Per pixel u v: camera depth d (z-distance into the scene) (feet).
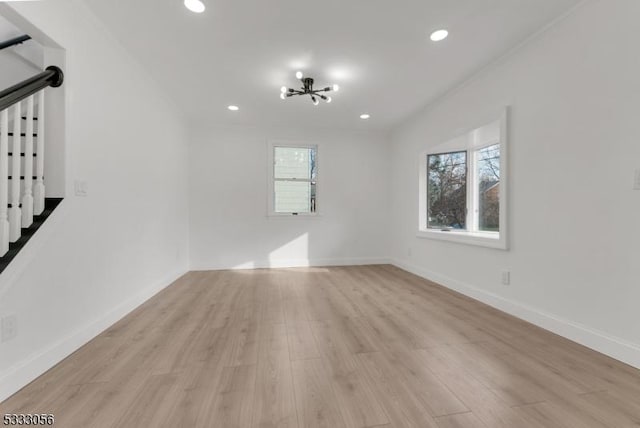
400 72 9.34
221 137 14.78
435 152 12.83
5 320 4.48
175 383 4.83
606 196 5.84
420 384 4.81
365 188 16.26
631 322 5.44
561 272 6.74
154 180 10.21
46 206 5.63
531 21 6.86
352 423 3.91
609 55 5.76
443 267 11.50
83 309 6.34
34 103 5.86
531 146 7.51
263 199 15.20
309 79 9.59
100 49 6.95
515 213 8.02
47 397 4.44
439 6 6.33
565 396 4.49
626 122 5.51
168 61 8.65
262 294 10.27
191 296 10.03
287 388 4.70
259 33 7.29
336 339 6.56
